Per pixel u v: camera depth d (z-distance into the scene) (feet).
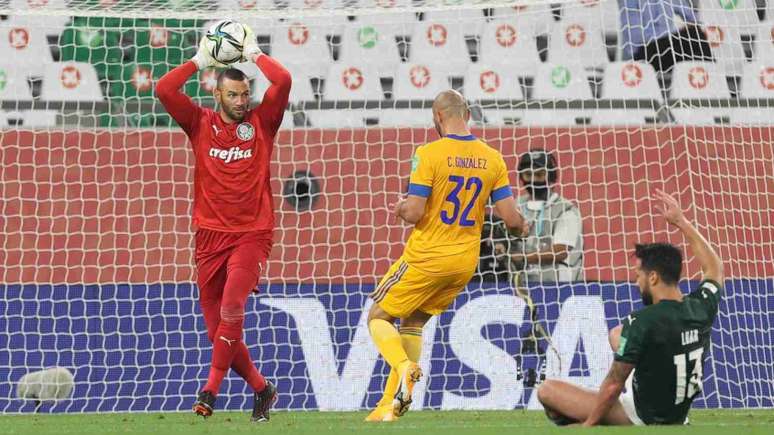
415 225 67.31
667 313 53.31
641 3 136.26
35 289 93.45
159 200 108.68
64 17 133.08
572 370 92.99
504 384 92.07
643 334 52.80
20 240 105.09
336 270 106.42
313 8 101.30
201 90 130.00
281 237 107.14
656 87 135.85
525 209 100.53
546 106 135.44
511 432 50.31
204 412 62.13
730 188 107.96
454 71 142.20
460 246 66.49
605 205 109.19
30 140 109.70
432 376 91.66
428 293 67.05
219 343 62.75
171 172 110.42
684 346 53.26
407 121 132.36
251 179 64.95
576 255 98.53
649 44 136.67
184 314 94.32
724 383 93.76
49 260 104.83
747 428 51.08
